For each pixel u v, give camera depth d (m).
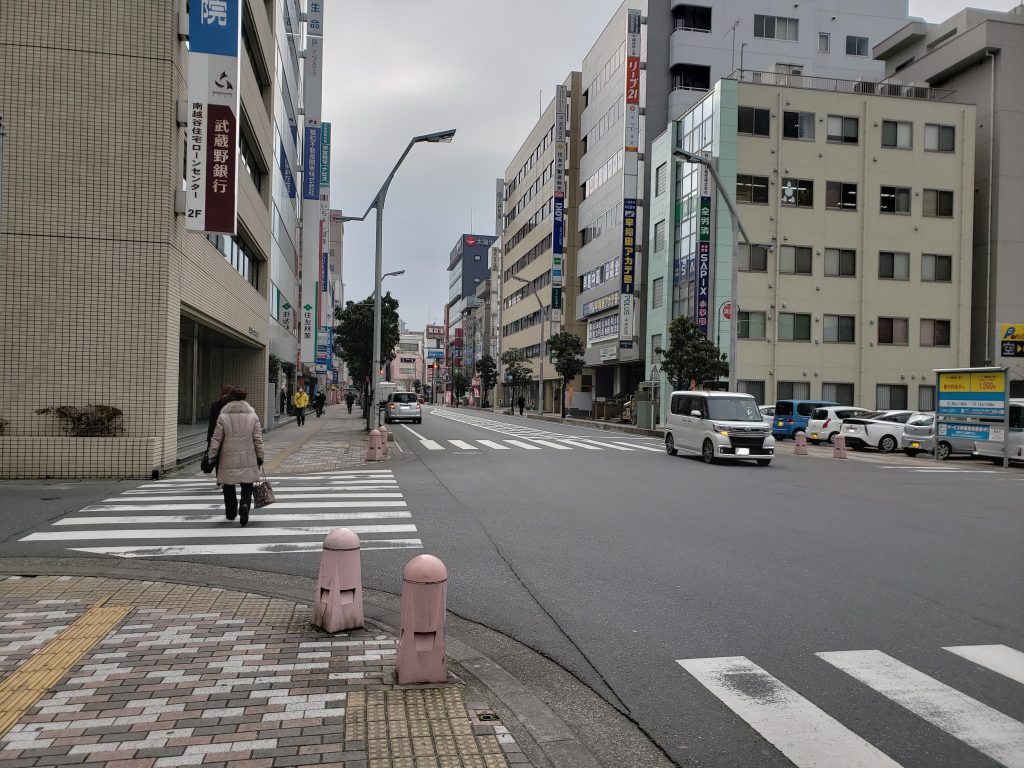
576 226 58.19
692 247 36.41
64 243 12.70
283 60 33.00
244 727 3.33
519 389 77.88
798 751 3.30
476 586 6.20
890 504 11.28
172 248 13.34
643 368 46.75
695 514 10.02
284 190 35.06
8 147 12.53
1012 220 36.72
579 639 4.88
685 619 5.31
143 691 3.75
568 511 10.12
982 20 38.50
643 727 3.55
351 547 4.92
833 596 5.92
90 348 12.80
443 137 21.86
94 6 12.84
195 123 13.42
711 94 35.66
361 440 23.56
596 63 52.22
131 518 9.12
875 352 36.09
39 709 3.51
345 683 3.91
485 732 3.37
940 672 4.28
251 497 9.89
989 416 19.81
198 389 24.62
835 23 45.75
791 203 35.59
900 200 36.47
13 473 12.13
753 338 35.25
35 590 5.79
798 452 22.73
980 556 7.46
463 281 135.12
